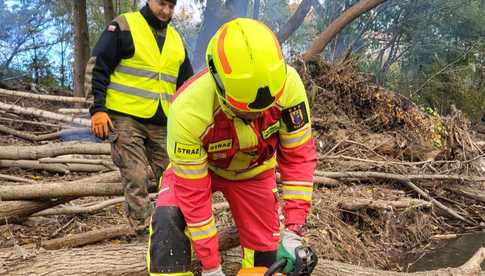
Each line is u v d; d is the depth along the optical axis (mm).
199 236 1945
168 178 2201
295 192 2029
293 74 1947
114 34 2871
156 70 2953
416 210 5340
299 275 1909
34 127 6793
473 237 5289
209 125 1840
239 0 11047
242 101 1651
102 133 2855
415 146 6438
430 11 12695
